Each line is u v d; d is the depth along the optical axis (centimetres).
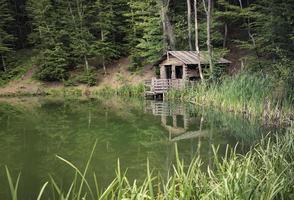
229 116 2073
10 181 397
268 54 3231
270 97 1870
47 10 4512
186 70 3278
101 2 4488
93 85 4244
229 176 618
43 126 1947
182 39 4050
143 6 3878
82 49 4291
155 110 2481
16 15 5175
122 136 1620
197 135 1589
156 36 3781
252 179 612
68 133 1722
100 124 1964
